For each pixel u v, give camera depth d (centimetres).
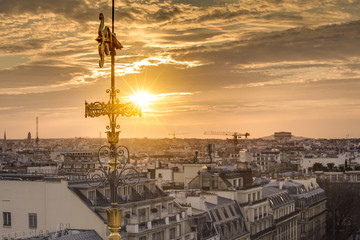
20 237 14038
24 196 15450
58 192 15062
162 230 16575
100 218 14625
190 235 18088
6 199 15650
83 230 14612
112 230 5009
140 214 16100
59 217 15050
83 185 15475
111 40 4916
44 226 15162
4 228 15638
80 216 14775
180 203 19288
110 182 5059
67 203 14938
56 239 13412
